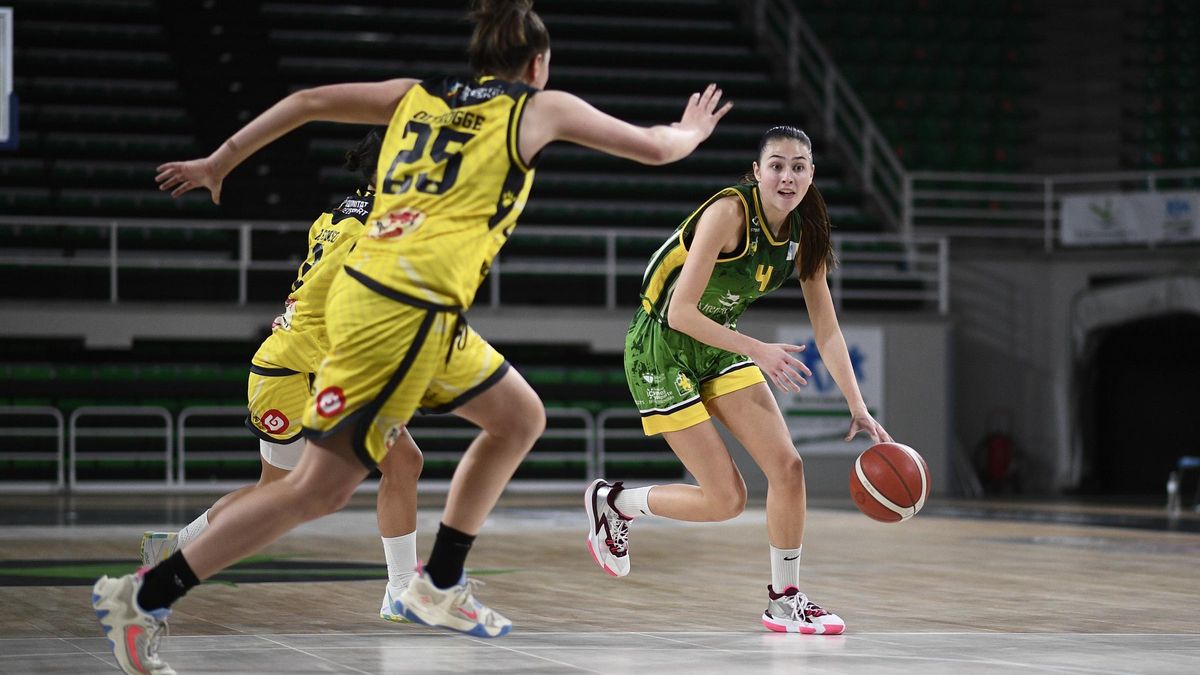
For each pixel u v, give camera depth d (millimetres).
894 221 23656
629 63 27062
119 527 12094
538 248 22500
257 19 27125
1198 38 27016
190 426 19906
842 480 20641
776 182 5523
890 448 5695
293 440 5902
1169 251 21906
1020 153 25578
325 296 5660
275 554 9492
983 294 22625
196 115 24812
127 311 19375
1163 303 20844
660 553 9883
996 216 24109
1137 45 26984
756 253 5641
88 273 20625
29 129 23812
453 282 4066
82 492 18750
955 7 27844
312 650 4953
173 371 19906
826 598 7137
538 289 21625
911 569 8805
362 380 4012
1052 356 22609
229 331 19656
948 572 8609
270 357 5828
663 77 26734
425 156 4113
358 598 6746
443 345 4105
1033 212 24281
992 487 22031
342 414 4012
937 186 24719
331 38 27078
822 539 11438
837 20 27641
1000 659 4840
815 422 20625
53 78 25047
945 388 21141
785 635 5527
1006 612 6504
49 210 21812
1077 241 22266
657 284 5855
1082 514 15609
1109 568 8883
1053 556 9820
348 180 23500
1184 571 8672
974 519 14391
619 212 23312
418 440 20031
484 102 4133
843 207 24344
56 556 9320
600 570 8531
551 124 4102
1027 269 22688
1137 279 22328
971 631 5750
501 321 20344
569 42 27828
